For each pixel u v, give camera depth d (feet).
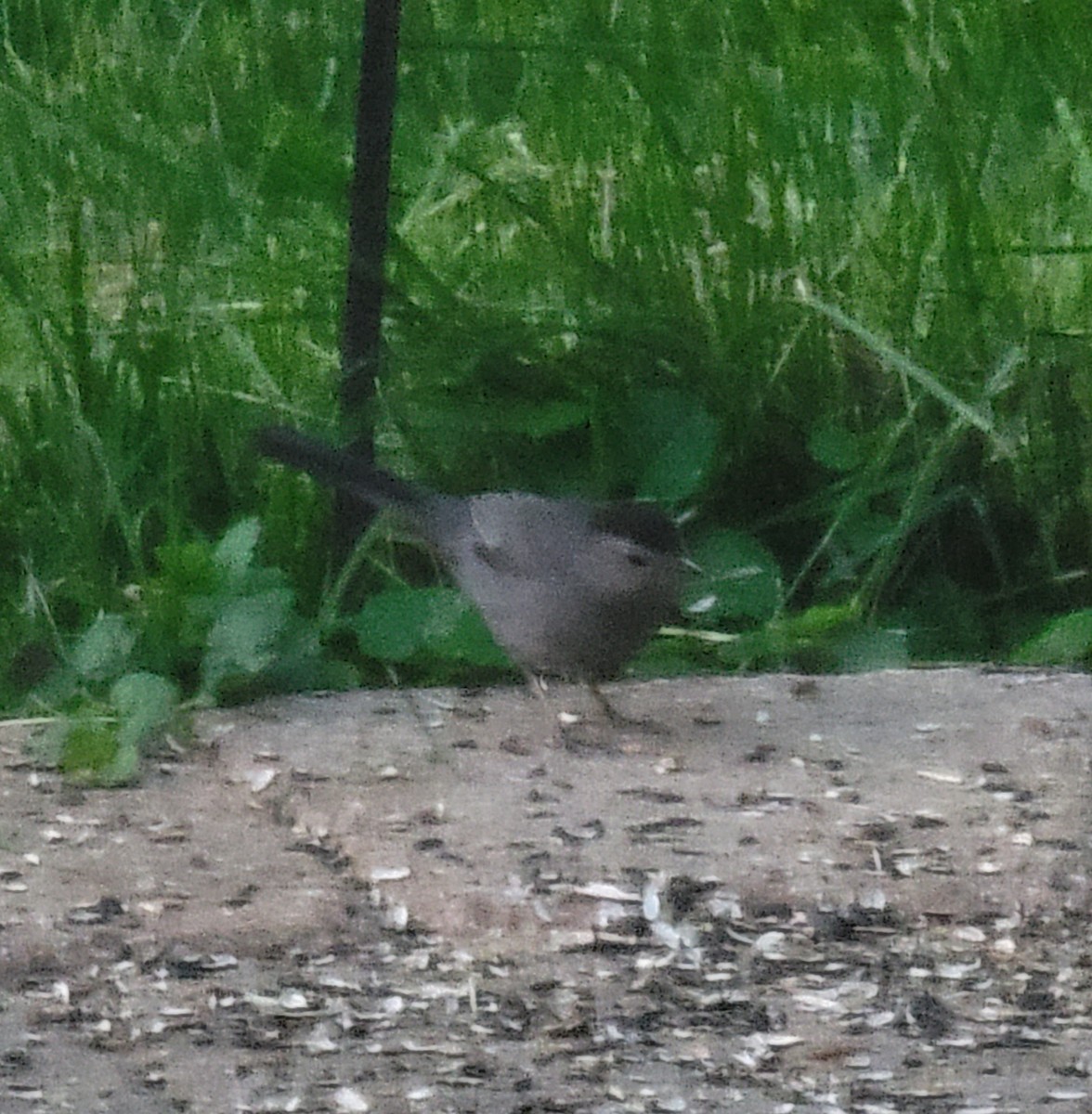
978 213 38.19
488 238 39.91
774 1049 21.18
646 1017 21.76
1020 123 40.83
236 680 30.53
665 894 24.03
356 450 34.27
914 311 37.35
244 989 22.24
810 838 25.41
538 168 40.42
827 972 22.75
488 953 22.98
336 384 36.01
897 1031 21.58
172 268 38.24
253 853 25.36
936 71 39.32
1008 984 22.58
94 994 22.09
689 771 27.61
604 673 29.73
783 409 36.29
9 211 39.68
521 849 25.05
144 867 24.85
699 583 33.96
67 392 36.01
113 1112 19.70
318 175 37.58
